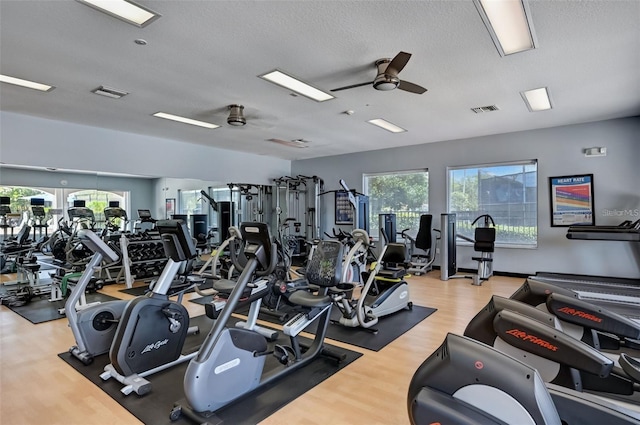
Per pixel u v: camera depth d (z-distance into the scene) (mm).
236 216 8156
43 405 2244
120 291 5555
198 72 3539
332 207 8750
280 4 2381
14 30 2682
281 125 5707
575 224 5727
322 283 2959
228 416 2100
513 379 1040
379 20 2590
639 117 5230
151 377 2596
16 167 5297
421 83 3846
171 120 5410
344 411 2164
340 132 6223
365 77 3682
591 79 3746
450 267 6270
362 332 3580
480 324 1823
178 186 7090
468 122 5551
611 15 2523
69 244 5734
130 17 2531
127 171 6234
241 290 2223
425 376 1149
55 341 3338
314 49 3043
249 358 2262
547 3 2385
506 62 3320
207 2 2352
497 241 6590
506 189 6480
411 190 7664
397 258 4715
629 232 4371
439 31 2752
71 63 3297
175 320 2730
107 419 2094
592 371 1318
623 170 5363
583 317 1878
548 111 4965
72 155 5574
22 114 5039
